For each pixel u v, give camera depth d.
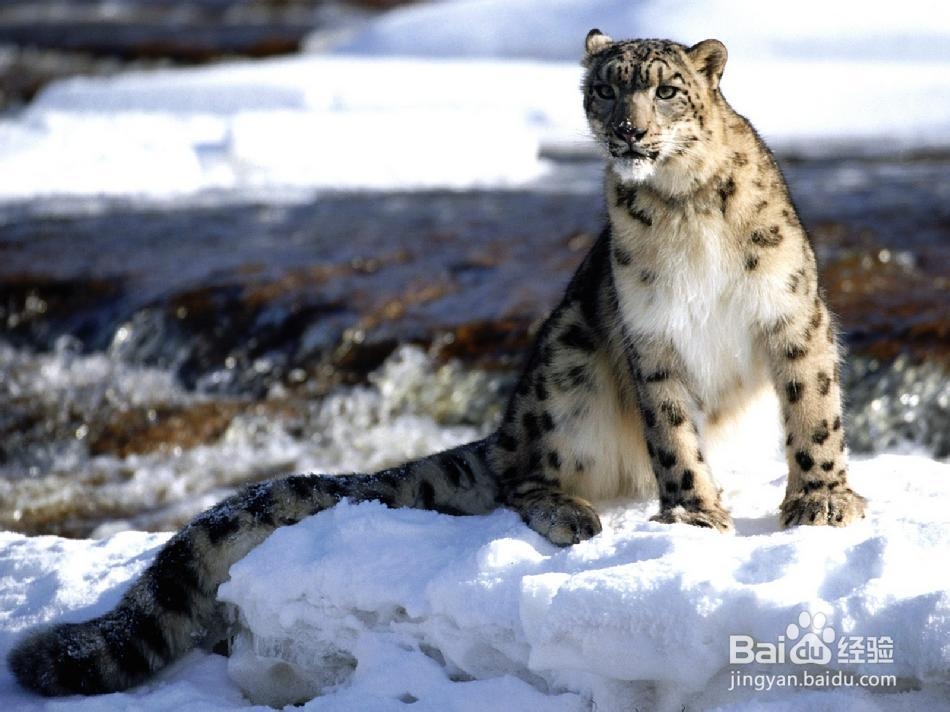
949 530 7.25
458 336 16.11
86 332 17.56
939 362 14.80
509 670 7.23
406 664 7.41
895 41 32.28
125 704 7.75
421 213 21.44
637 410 9.27
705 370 8.88
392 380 15.77
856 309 16.03
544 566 7.31
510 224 20.48
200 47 40.22
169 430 15.36
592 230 19.91
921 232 18.75
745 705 6.45
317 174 24.17
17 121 27.67
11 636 8.64
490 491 9.51
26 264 19.12
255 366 16.42
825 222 19.33
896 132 26.61
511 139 25.45
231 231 20.64
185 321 17.14
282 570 7.86
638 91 8.59
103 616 8.35
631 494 9.55
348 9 49.69
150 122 26.95
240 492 8.78
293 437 15.28
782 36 32.56
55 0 52.53
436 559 7.79
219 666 8.38
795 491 8.64
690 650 6.55
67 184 23.52
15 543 10.01
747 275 8.60
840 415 8.76
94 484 14.33
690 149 8.58
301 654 7.90
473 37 35.59
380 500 9.01
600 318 9.24
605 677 6.85
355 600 7.64
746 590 6.55
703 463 8.87
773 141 26.31
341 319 16.61
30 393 16.30
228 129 25.66
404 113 26.83
